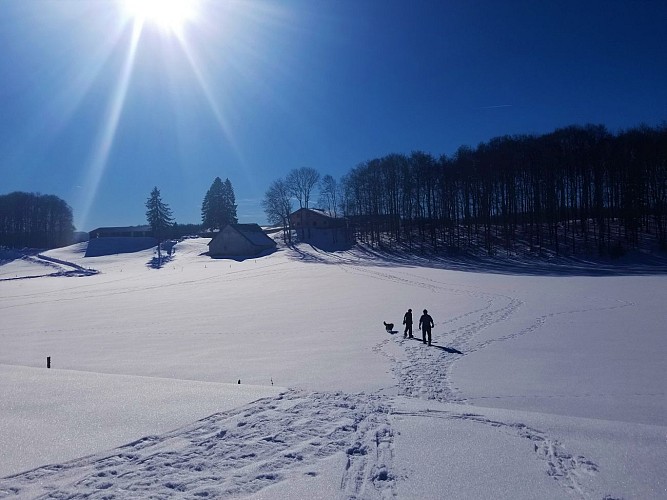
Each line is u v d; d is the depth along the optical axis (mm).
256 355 19406
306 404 9664
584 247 72188
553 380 14398
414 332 23938
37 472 6570
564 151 85562
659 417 10805
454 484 6383
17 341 25344
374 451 7391
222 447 7453
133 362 18750
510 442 7770
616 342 19688
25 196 147250
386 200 106500
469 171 93375
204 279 60344
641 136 82250
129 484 6262
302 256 82812
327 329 25547
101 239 116938
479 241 83000
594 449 7523
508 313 28531
